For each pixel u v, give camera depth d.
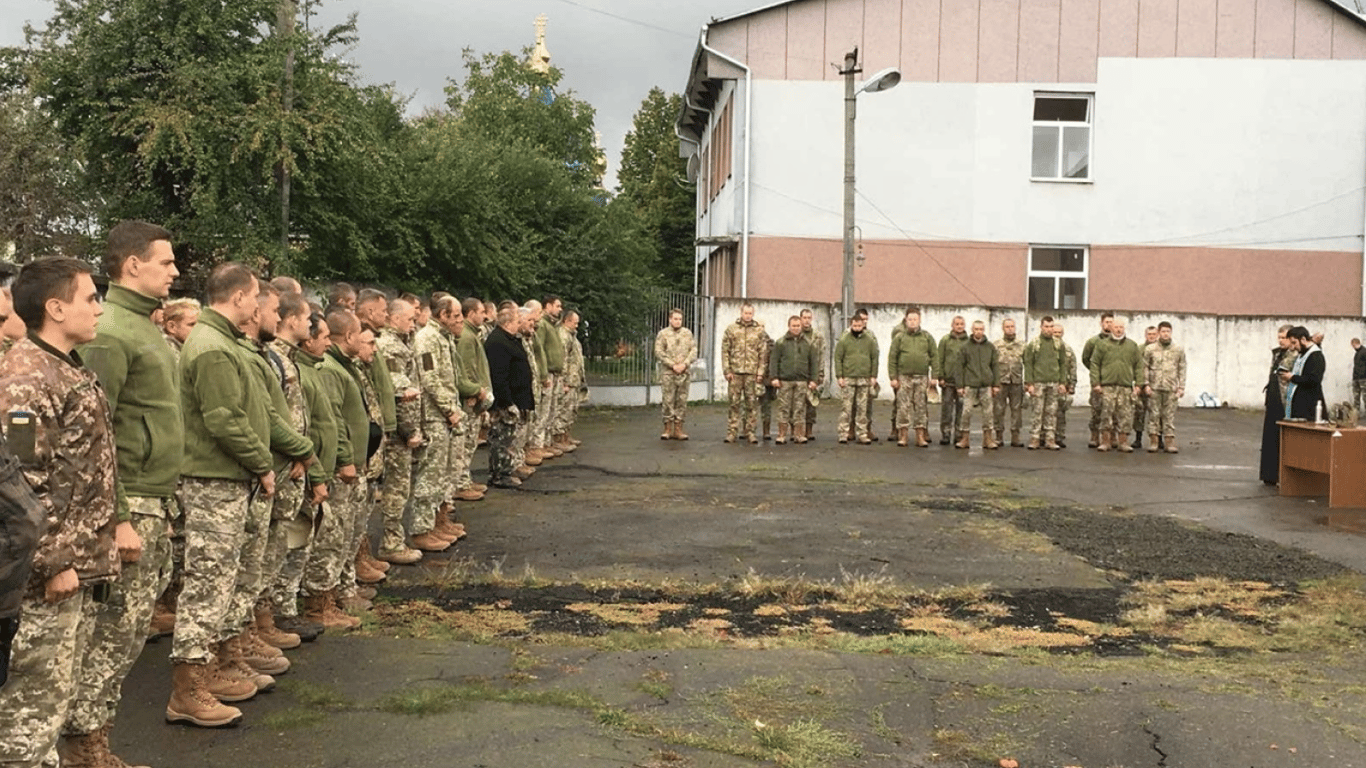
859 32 27.02
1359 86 27.23
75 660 3.83
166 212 16.83
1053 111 27.45
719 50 27.09
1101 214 27.30
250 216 16.78
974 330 17.36
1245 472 15.30
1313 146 27.33
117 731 4.94
